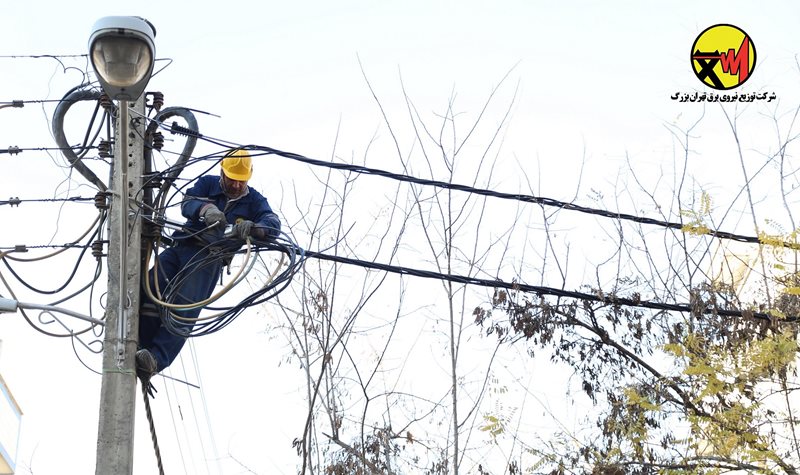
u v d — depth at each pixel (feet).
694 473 52.95
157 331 46.93
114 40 36.11
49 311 46.50
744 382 53.72
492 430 55.77
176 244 48.49
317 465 55.06
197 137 47.75
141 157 46.80
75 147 48.67
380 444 55.72
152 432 44.29
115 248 45.32
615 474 54.75
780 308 56.70
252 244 48.16
